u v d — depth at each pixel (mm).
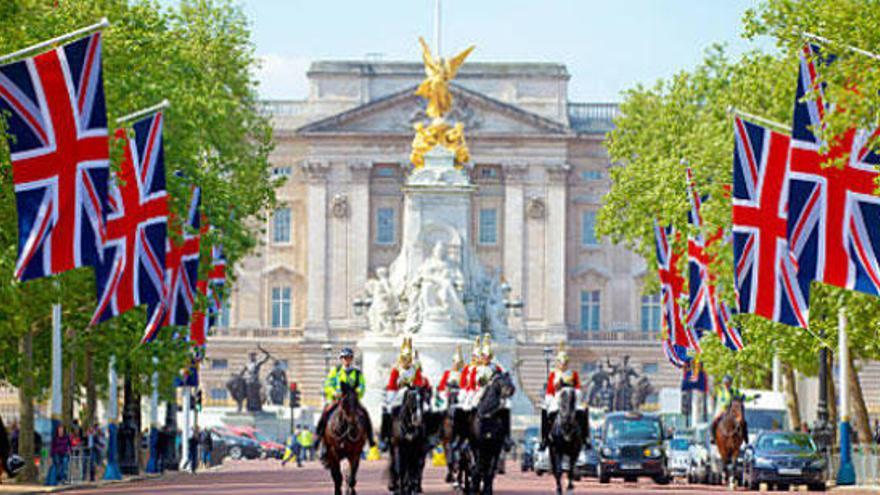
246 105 105812
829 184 55125
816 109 55688
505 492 65250
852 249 54844
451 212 146875
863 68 55906
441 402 57062
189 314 72312
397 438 51688
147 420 134125
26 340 73625
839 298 70000
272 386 186750
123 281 60594
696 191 80375
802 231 55375
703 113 101375
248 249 95688
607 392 180125
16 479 75000
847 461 78125
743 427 74250
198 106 87188
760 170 61219
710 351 87812
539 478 87625
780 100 78562
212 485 75312
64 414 82062
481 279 145750
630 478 83938
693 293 79375
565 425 56469
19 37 56906
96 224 50062
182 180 74375
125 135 61531
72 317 75125
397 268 146500
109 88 69375
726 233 79188
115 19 74562
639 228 106000
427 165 148750
